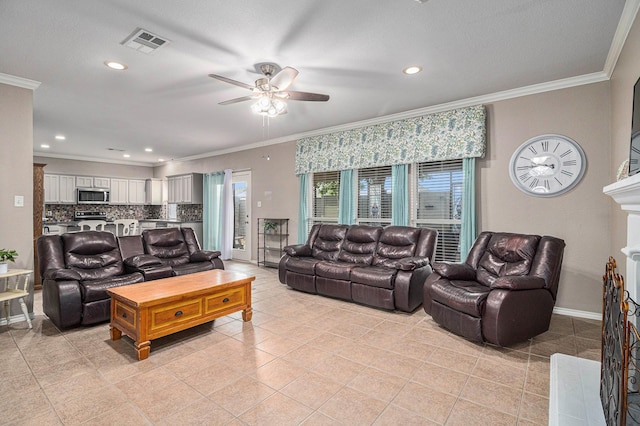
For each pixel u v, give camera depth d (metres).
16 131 3.37
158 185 9.34
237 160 7.23
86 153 7.80
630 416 1.38
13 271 3.12
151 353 2.64
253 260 6.98
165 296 2.69
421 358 2.57
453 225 4.29
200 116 4.76
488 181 3.98
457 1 2.13
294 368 2.41
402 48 2.77
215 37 2.59
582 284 3.44
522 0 2.13
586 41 2.66
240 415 1.86
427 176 4.50
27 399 2.00
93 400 2.00
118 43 2.68
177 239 4.77
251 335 3.03
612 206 3.19
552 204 3.59
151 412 1.88
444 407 1.95
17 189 3.37
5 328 3.17
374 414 1.88
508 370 2.38
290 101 4.09
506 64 3.08
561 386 2.02
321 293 4.34
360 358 2.57
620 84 2.80
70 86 3.58
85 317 3.12
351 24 2.41
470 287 3.17
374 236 4.48
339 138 5.33
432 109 4.33
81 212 8.28
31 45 2.70
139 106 4.28
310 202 5.89
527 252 3.14
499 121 3.89
